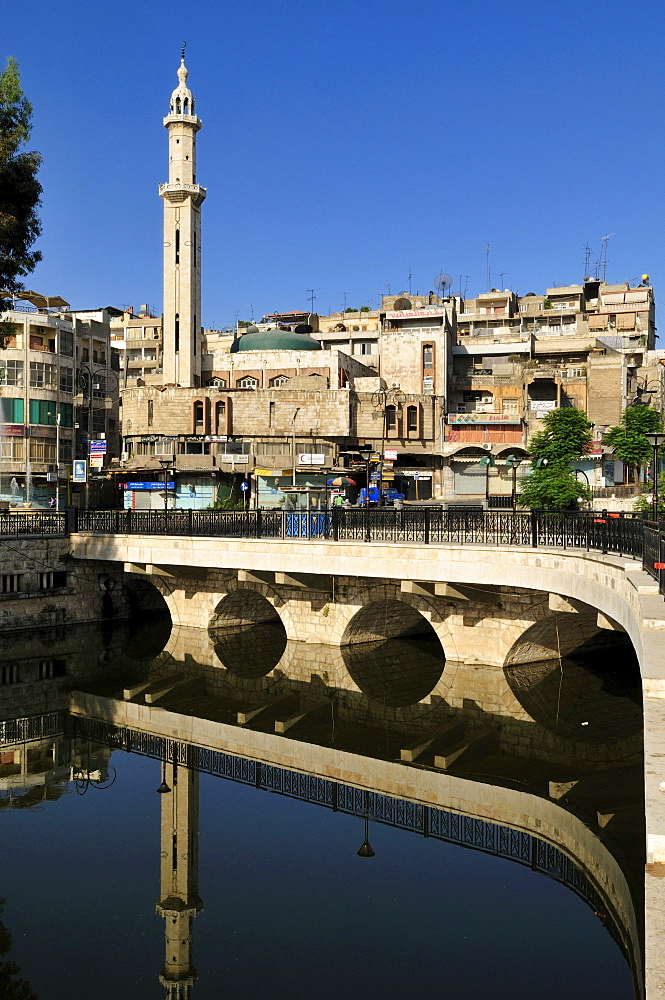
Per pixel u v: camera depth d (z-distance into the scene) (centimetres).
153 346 8425
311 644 2591
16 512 3169
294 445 5616
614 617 1355
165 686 2464
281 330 7388
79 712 2244
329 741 1941
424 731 1983
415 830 1388
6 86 2086
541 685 2252
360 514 2328
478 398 7094
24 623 2981
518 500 4381
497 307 8544
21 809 1605
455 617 2306
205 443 5791
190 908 1178
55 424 5691
